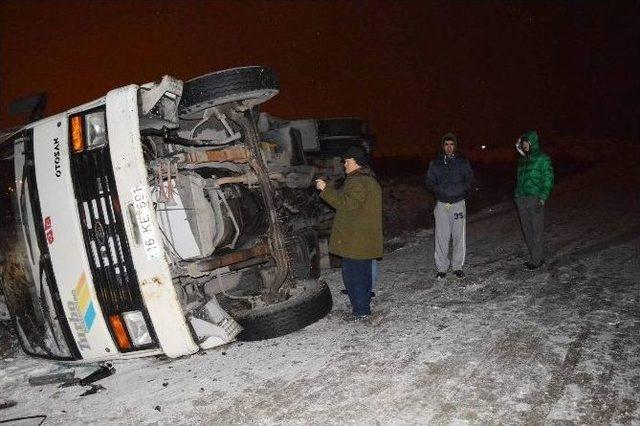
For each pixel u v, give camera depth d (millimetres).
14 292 4727
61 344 4531
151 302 4094
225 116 5250
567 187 13992
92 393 4223
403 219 10883
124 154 4062
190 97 4773
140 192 4035
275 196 5746
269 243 5121
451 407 3406
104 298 4207
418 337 4637
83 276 4227
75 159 4230
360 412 3459
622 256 6812
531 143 6441
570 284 5805
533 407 3316
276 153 6363
